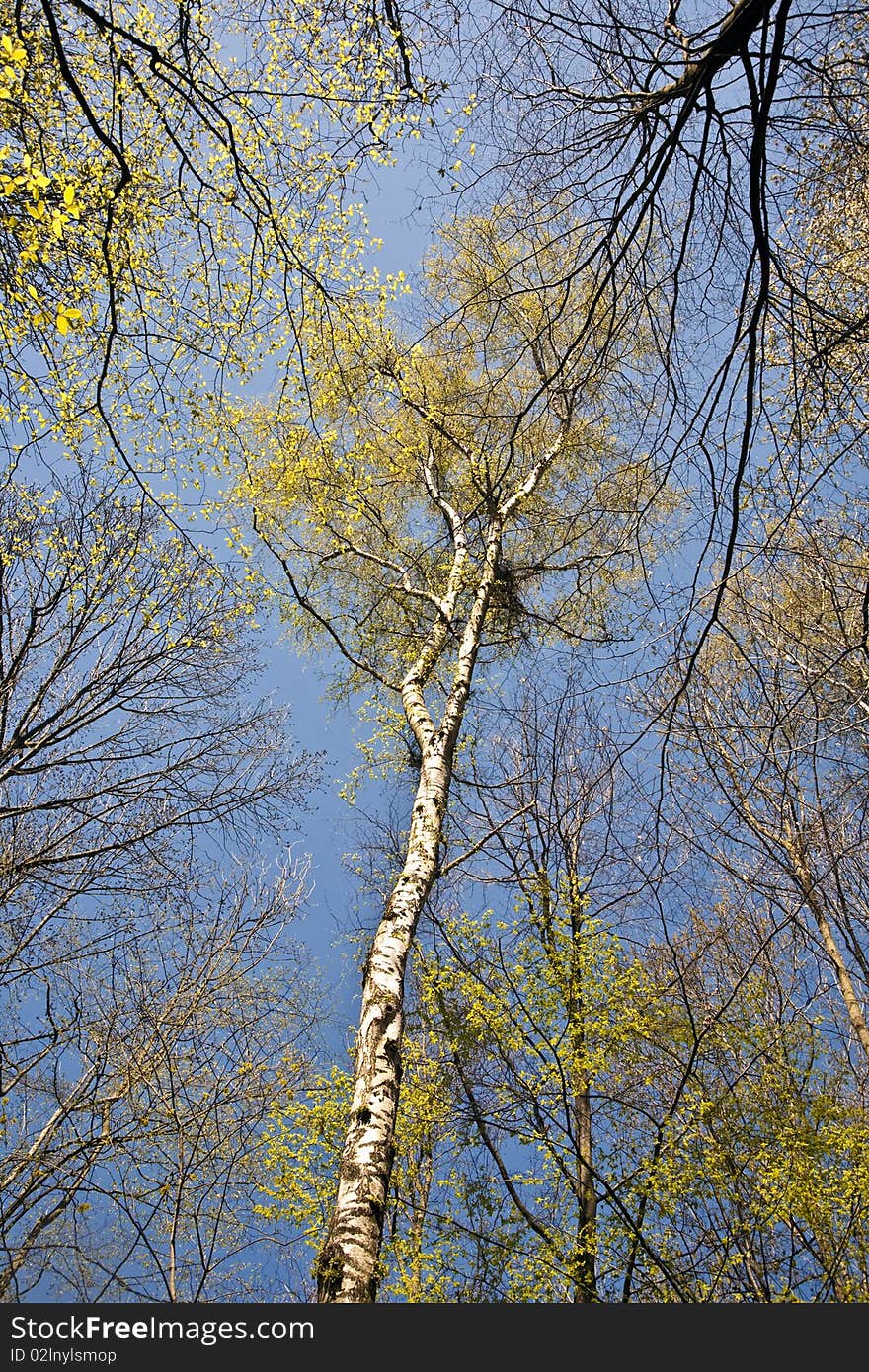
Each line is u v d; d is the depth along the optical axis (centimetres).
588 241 419
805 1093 650
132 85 378
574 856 793
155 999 666
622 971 687
